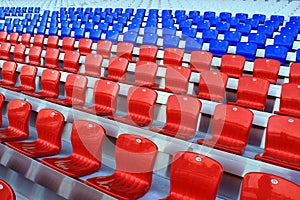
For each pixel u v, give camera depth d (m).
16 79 5.52
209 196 2.03
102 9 10.87
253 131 3.28
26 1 13.16
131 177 2.41
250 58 5.75
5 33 8.06
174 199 2.18
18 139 3.18
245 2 9.97
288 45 6.21
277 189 1.79
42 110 3.14
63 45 6.85
